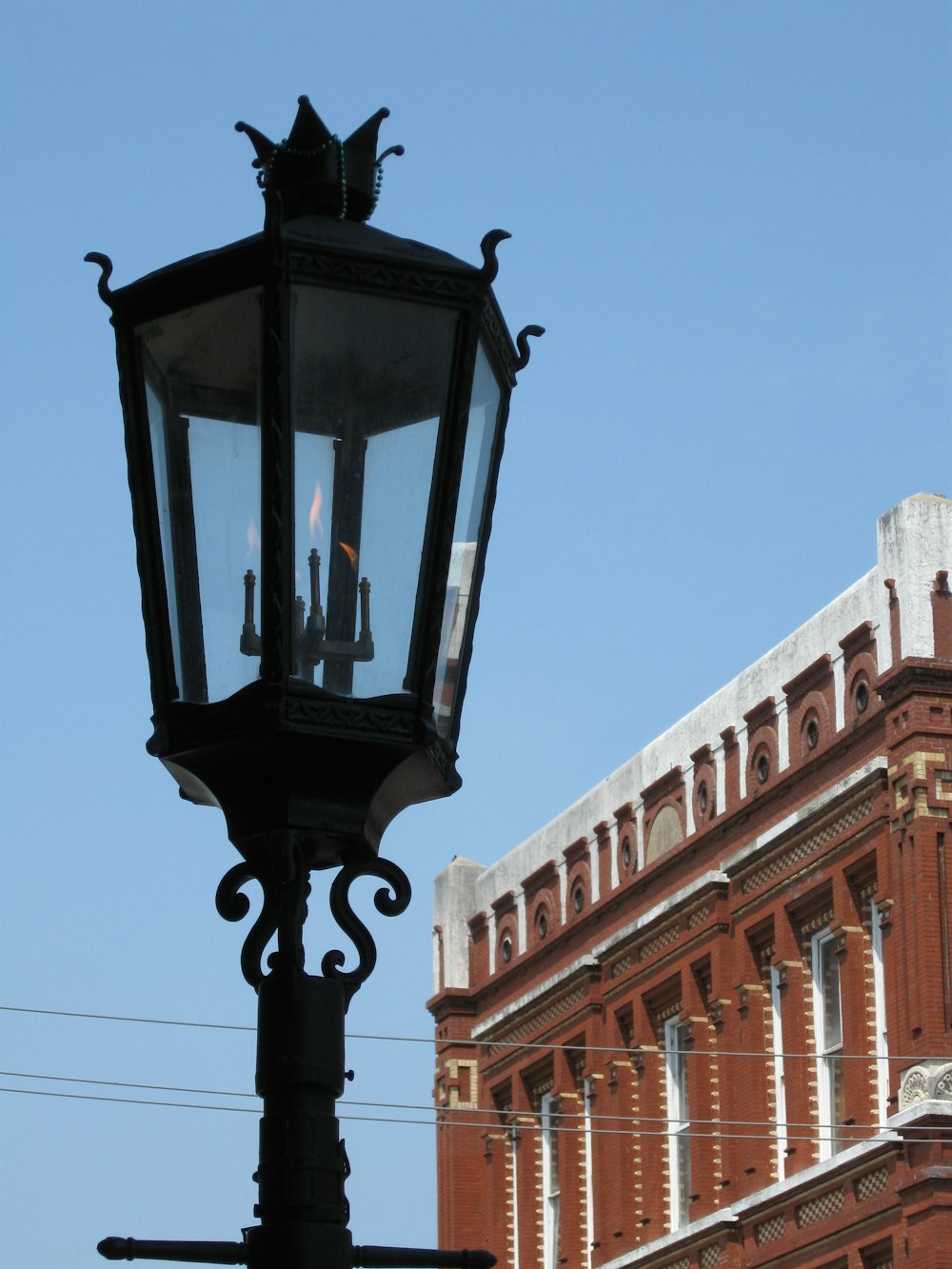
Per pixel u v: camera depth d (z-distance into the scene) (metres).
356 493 6.89
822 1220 31.38
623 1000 38.22
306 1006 6.90
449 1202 42.81
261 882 7.08
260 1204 6.73
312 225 7.08
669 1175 36.50
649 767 38.25
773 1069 33.66
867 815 31.48
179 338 6.98
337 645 6.84
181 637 6.91
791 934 33.38
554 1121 40.50
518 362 7.53
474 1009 43.97
